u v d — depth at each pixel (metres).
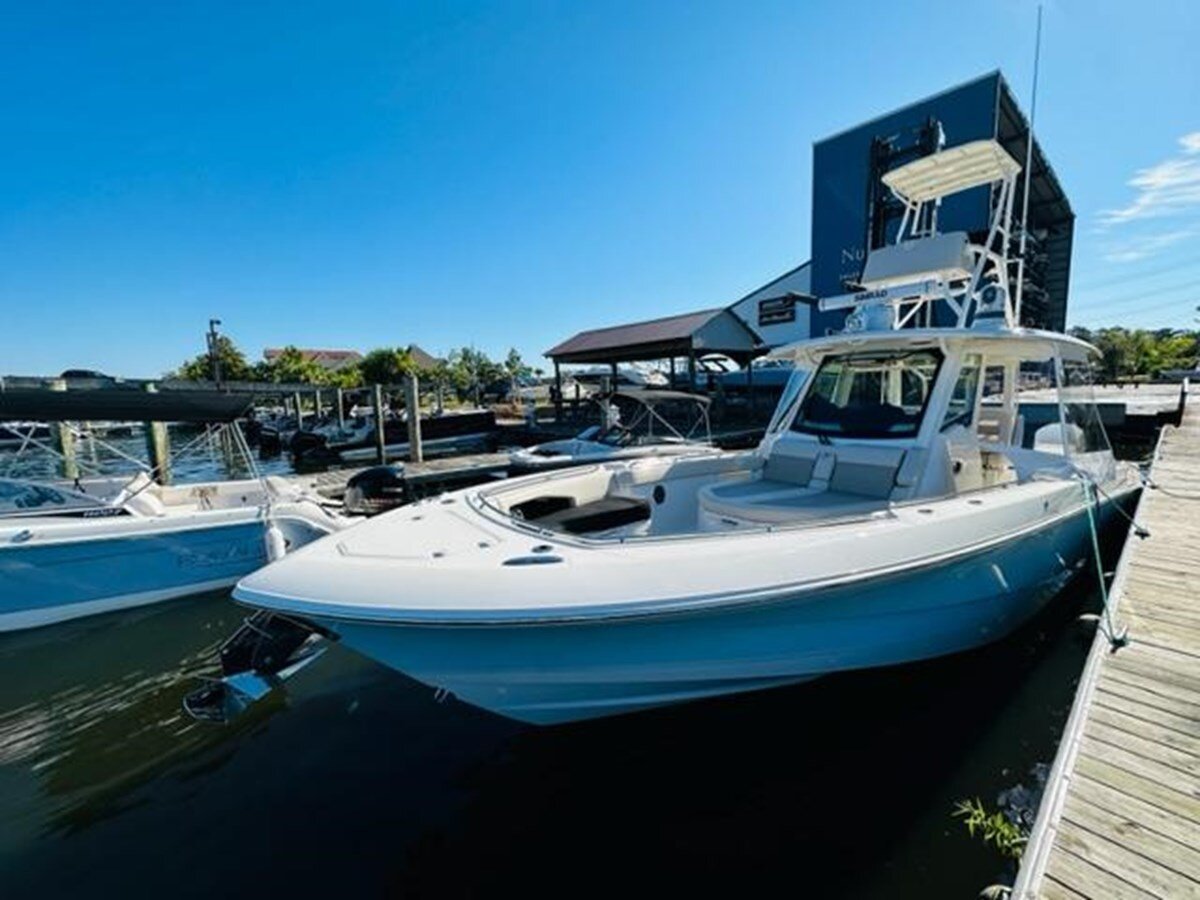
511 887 2.27
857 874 2.24
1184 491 6.08
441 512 2.96
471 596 2.07
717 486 3.65
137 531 4.87
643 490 4.06
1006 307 4.11
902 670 2.81
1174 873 1.66
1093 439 4.44
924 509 2.77
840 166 16.22
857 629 2.50
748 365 18.45
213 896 2.27
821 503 3.15
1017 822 2.41
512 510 3.38
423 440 14.89
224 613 4.94
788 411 4.11
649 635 2.18
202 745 3.17
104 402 5.13
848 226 16.25
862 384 3.74
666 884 2.25
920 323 5.66
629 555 2.26
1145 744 2.20
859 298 4.36
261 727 3.30
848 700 2.84
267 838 2.54
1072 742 2.22
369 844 2.49
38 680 3.94
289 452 15.79
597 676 2.23
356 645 2.24
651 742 2.78
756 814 2.53
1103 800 1.94
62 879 2.36
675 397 9.39
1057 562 3.63
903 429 3.45
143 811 2.71
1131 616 3.25
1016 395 4.35
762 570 2.20
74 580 4.66
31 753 3.15
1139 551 4.29
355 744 3.12
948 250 3.77
